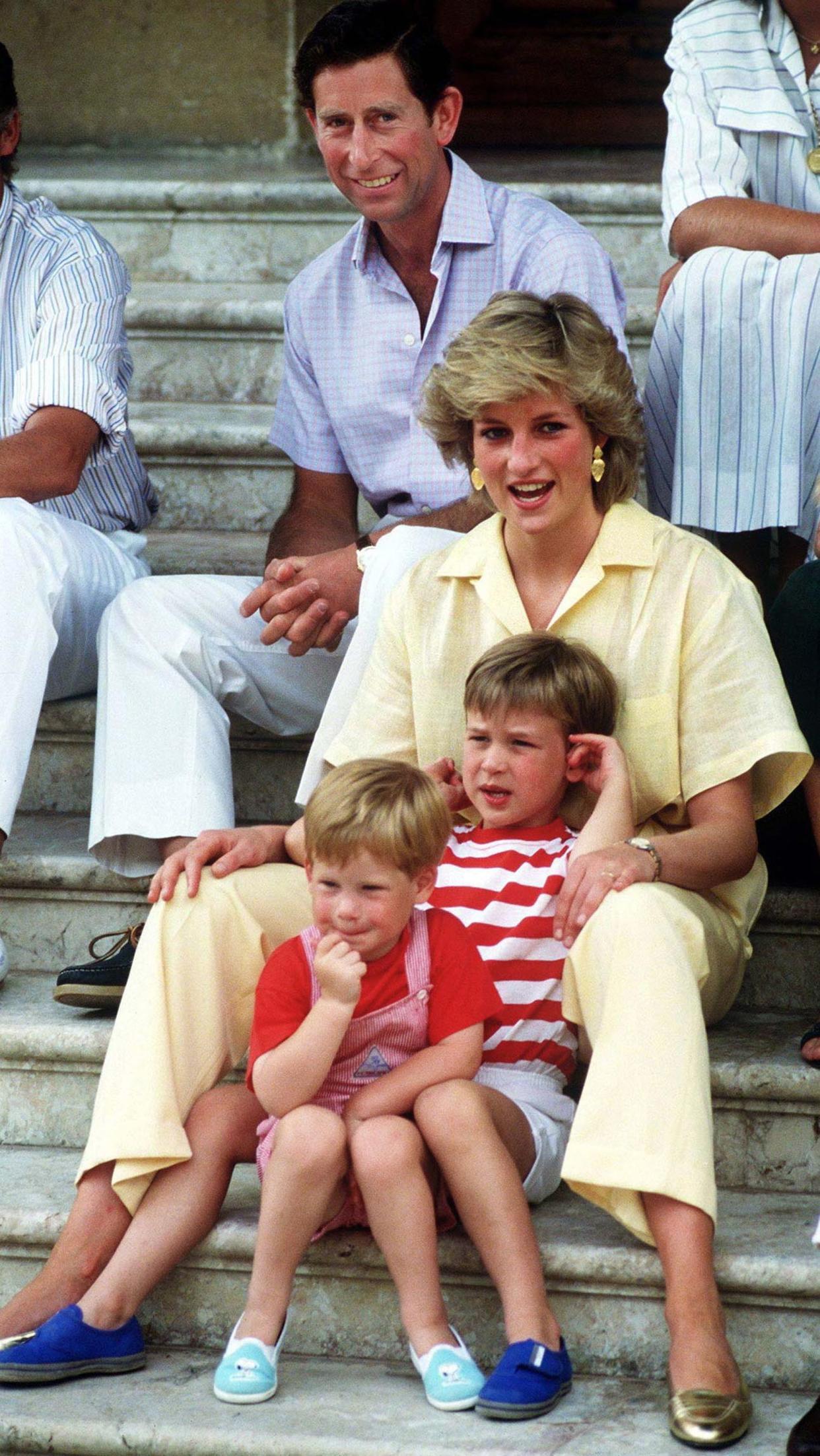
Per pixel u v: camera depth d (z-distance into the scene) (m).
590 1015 9.08
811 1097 9.87
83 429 12.83
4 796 11.27
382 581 11.04
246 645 12.05
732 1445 8.30
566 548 10.21
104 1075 9.46
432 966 9.21
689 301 12.27
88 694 13.38
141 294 17.86
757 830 11.16
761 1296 9.00
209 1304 9.60
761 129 13.47
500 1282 8.81
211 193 18.45
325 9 22.05
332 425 13.34
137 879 11.73
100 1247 9.37
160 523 16.22
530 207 12.77
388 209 12.26
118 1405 8.88
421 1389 9.02
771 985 11.23
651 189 17.67
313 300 13.13
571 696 9.64
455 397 9.83
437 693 10.44
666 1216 8.68
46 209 13.78
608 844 9.41
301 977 9.23
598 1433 8.45
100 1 22.27
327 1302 9.47
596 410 9.83
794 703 10.47
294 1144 8.85
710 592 9.96
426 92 12.12
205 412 16.69
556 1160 9.45
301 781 12.02
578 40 22.97
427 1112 8.91
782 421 12.10
